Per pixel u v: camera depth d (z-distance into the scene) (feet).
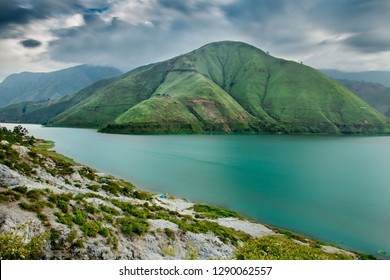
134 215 136.36
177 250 115.14
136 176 383.86
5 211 90.84
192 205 245.65
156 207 181.16
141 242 110.11
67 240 89.86
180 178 381.40
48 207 103.30
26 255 77.15
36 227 89.04
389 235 211.41
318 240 198.59
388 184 379.55
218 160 545.44
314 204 285.02
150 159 537.65
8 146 191.72
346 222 237.45
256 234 178.29
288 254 96.89
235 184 357.82
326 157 627.46
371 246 193.26
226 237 144.05
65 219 98.17
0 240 76.38
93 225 101.91
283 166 500.33
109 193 195.11
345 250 175.94
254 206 271.90
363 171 475.31
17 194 103.04
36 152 213.25
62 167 211.61
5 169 136.56
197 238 128.98
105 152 616.80
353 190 345.10
